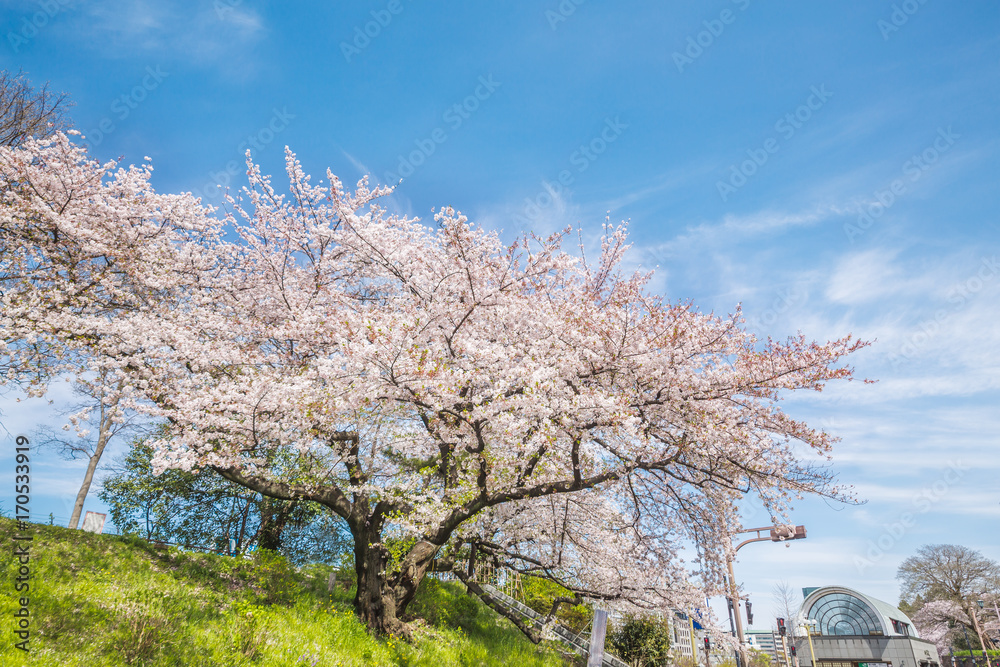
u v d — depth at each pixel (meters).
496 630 14.43
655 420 11.55
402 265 12.12
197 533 15.75
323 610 10.21
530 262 11.46
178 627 7.03
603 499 13.78
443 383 9.30
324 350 12.08
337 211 11.99
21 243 11.20
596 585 14.80
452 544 14.42
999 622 44.44
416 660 9.68
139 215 12.36
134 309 12.06
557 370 10.28
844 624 46.00
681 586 13.52
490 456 10.55
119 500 15.43
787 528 11.14
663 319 10.56
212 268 13.16
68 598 6.98
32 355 10.43
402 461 13.45
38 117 15.55
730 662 25.97
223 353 10.95
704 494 12.38
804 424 10.66
